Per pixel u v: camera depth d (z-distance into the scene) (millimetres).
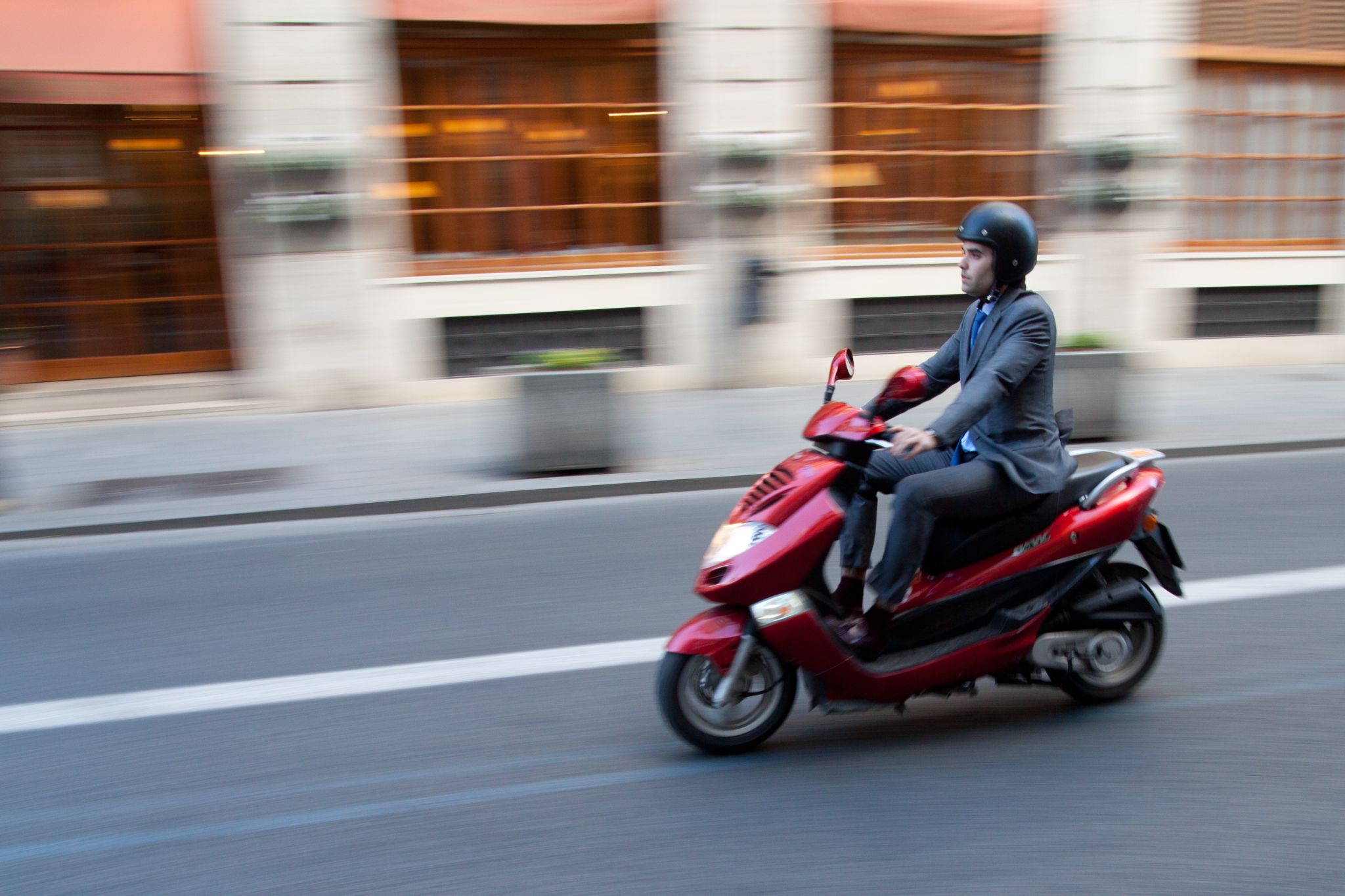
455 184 10391
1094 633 3750
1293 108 12430
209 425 9375
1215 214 12422
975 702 3949
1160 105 11609
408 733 3764
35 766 3588
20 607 5211
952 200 11539
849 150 11141
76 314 10312
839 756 3529
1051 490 3508
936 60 11195
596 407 7285
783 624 3361
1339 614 4691
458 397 10391
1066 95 11453
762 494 3455
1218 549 5629
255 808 3279
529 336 10516
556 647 4520
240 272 9781
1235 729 3650
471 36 10070
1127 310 11898
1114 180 11547
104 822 3221
